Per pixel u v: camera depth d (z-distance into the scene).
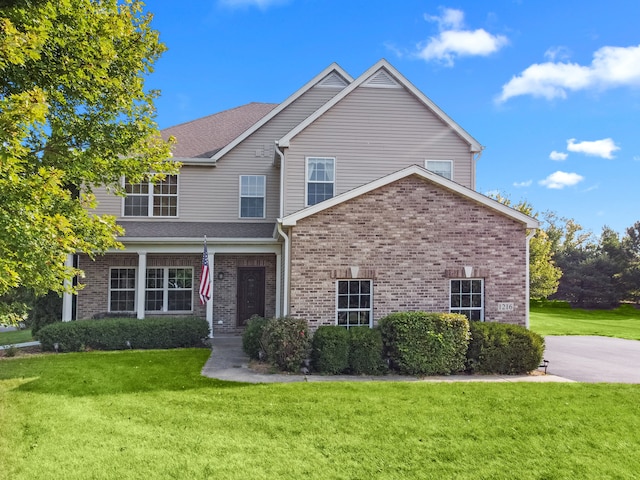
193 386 9.14
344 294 12.09
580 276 45.00
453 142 16.27
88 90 9.47
